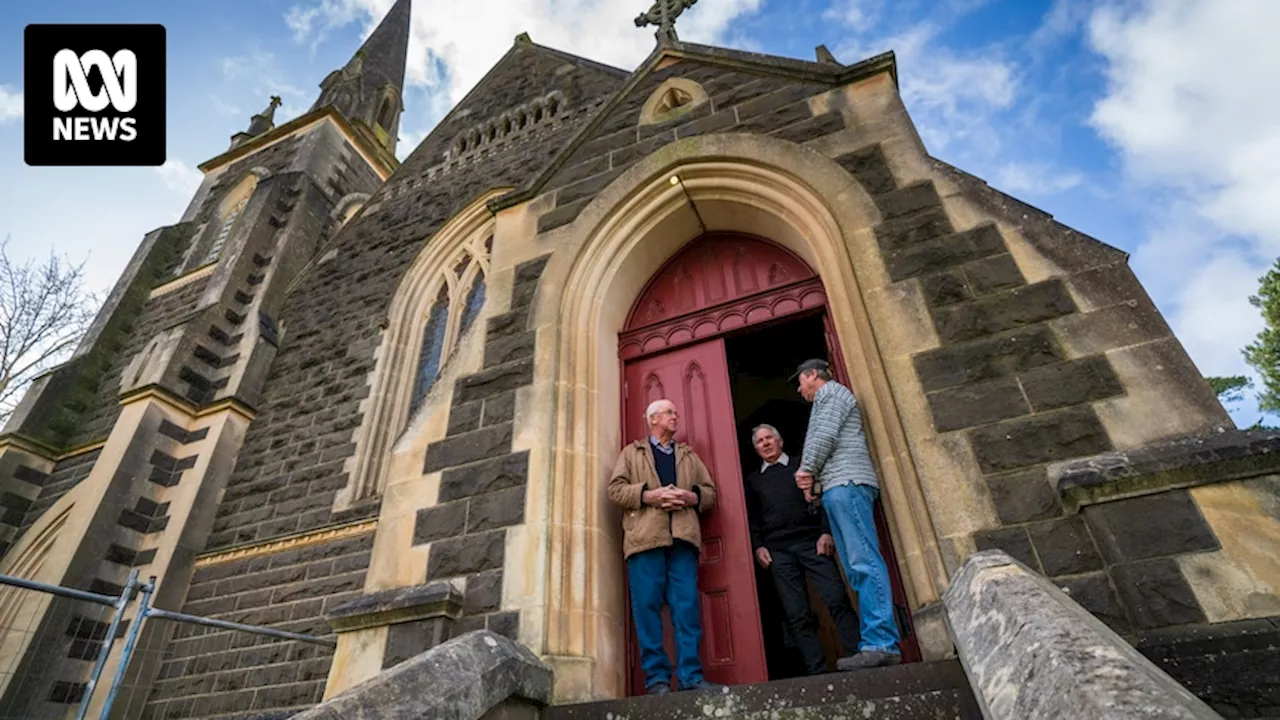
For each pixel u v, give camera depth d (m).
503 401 4.64
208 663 7.59
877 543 3.38
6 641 7.78
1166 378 3.26
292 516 8.63
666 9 7.00
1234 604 2.60
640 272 5.48
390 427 9.26
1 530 10.66
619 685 3.89
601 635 3.81
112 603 4.43
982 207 4.18
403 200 13.09
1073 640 1.90
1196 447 2.97
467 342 5.16
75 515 8.77
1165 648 2.59
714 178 5.15
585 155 5.95
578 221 5.39
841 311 4.21
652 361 5.14
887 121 4.84
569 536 4.00
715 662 3.93
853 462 3.53
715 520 4.34
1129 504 2.93
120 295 14.70
